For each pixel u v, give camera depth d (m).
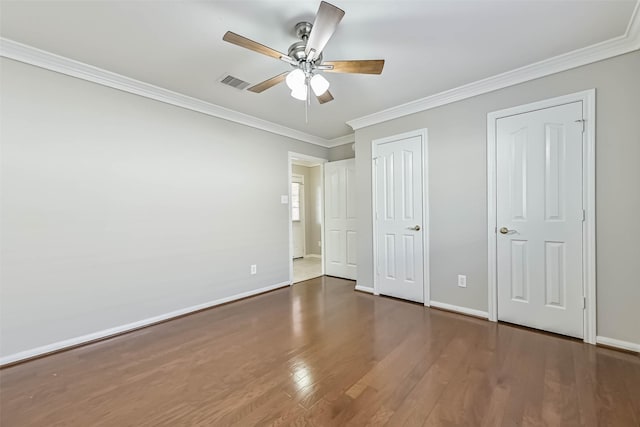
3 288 2.04
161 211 2.86
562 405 1.54
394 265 3.50
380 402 1.60
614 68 2.12
